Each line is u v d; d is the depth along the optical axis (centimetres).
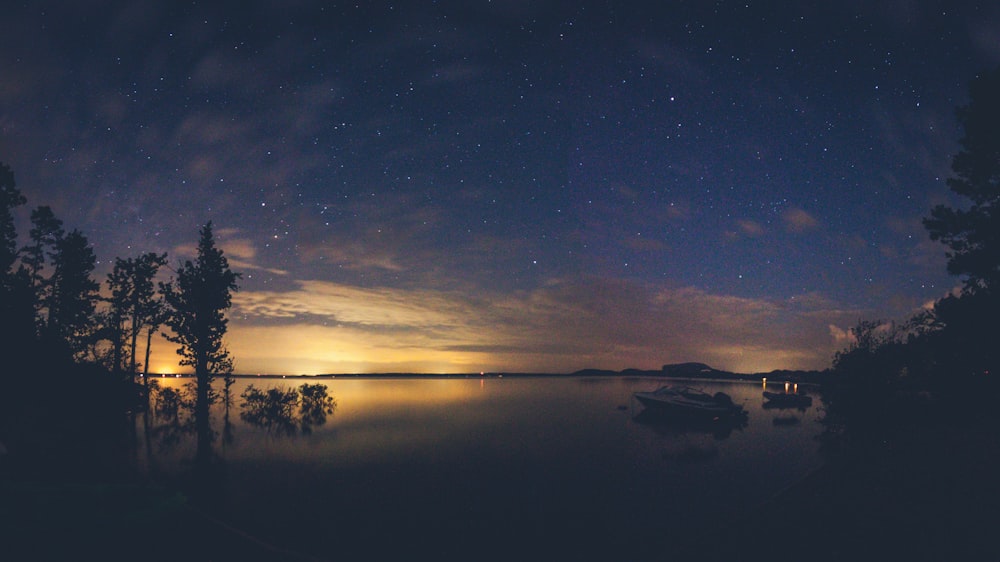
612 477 1580
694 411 3061
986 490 1043
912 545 889
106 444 1995
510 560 958
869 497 1112
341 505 1281
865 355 2095
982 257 1997
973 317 1888
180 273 2944
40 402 2202
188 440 2169
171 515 1082
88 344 3169
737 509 1229
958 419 1667
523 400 4547
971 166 2102
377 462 1777
